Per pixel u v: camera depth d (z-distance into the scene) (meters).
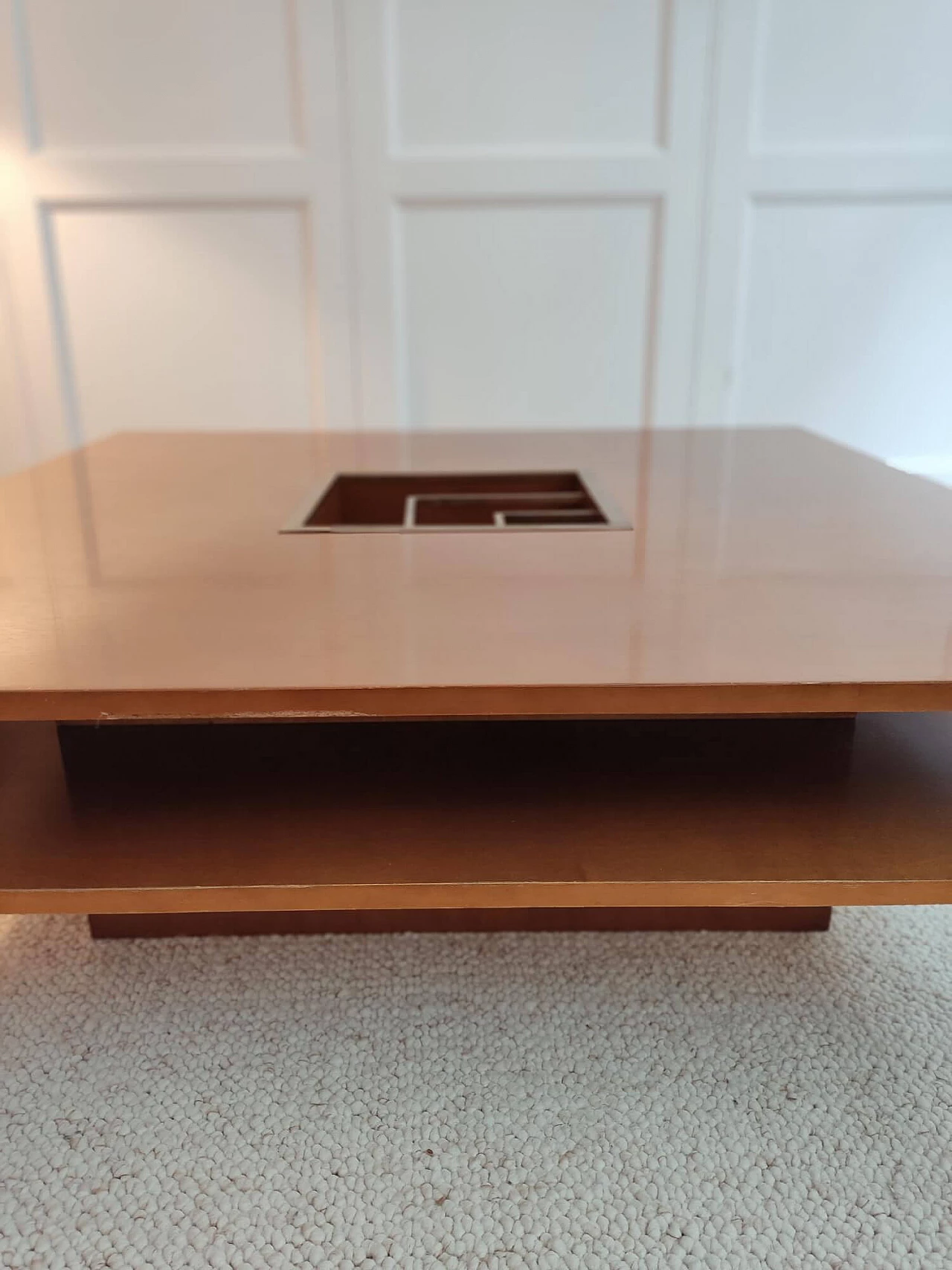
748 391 2.46
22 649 0.68
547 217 2.32
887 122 2.24
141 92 2.22
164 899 0.67
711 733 0.91
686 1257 0.68
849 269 2.35
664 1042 0.87
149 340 2.39
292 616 0.74
